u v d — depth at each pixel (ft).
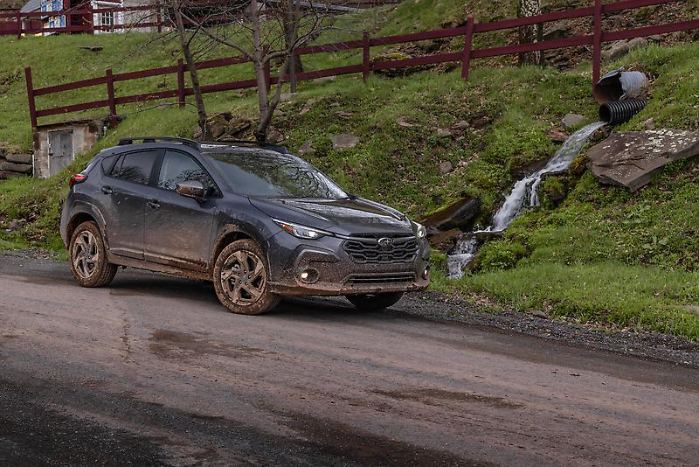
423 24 86.58
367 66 62.13
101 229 31.71
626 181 40.57
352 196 30.94
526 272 34.60
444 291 33.50
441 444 14.57
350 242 25.94
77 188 33.14
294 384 18.21
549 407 17.33
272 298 26.37
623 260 36.01
